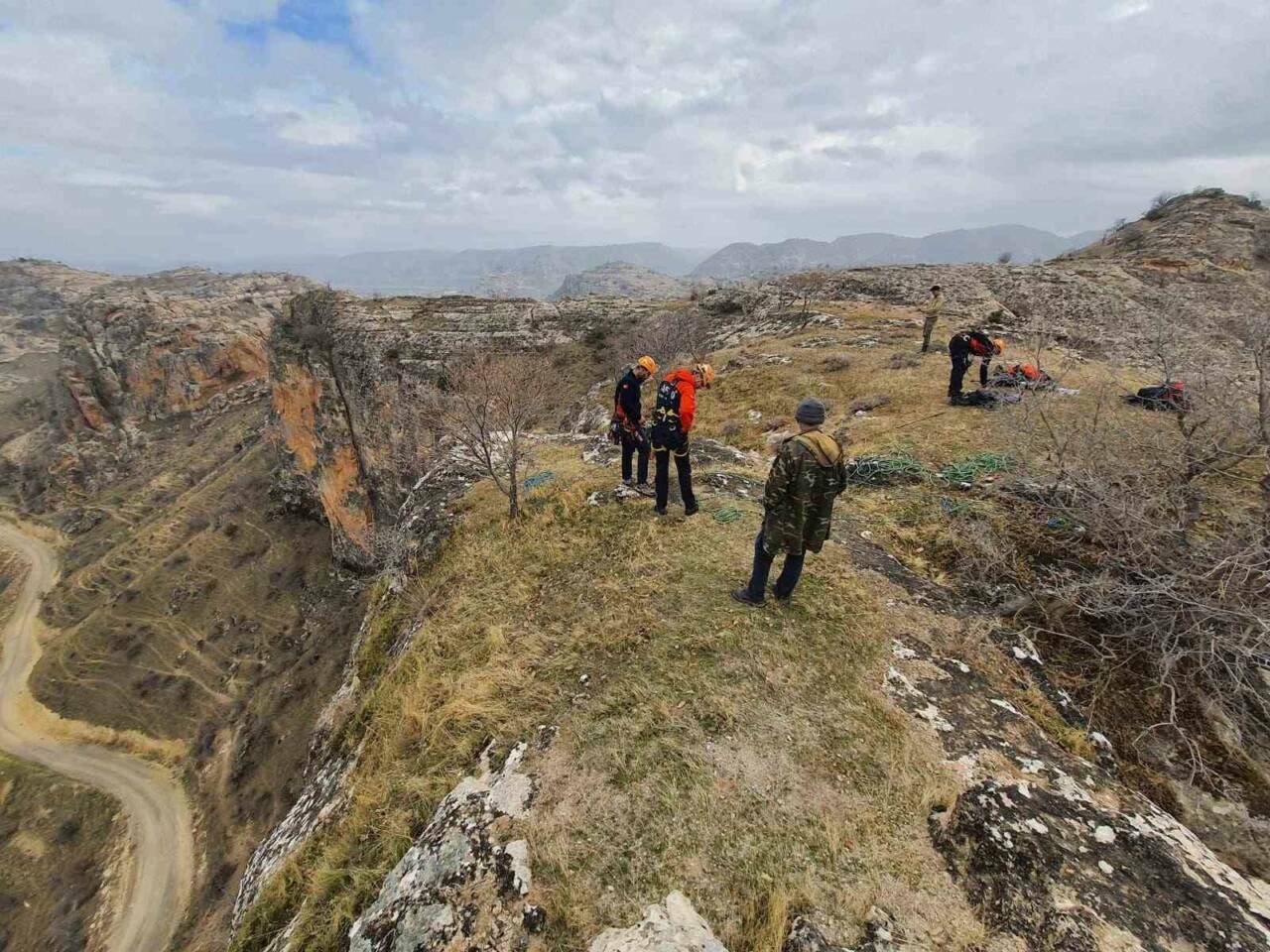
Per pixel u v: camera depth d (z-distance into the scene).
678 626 5.21
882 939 2.78
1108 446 6.26
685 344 29.72
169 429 81.69
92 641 50.31
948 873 3.09
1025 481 7.11
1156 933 2.65
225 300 90.88
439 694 5.16
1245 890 2.96
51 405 100.38
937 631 5.11
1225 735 4.09
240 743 37.97
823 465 4.76
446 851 3.52
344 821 4.46
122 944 28.00
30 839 34.22
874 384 13.82
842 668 4.60
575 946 2.90
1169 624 4.59
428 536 8.95
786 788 3.62
